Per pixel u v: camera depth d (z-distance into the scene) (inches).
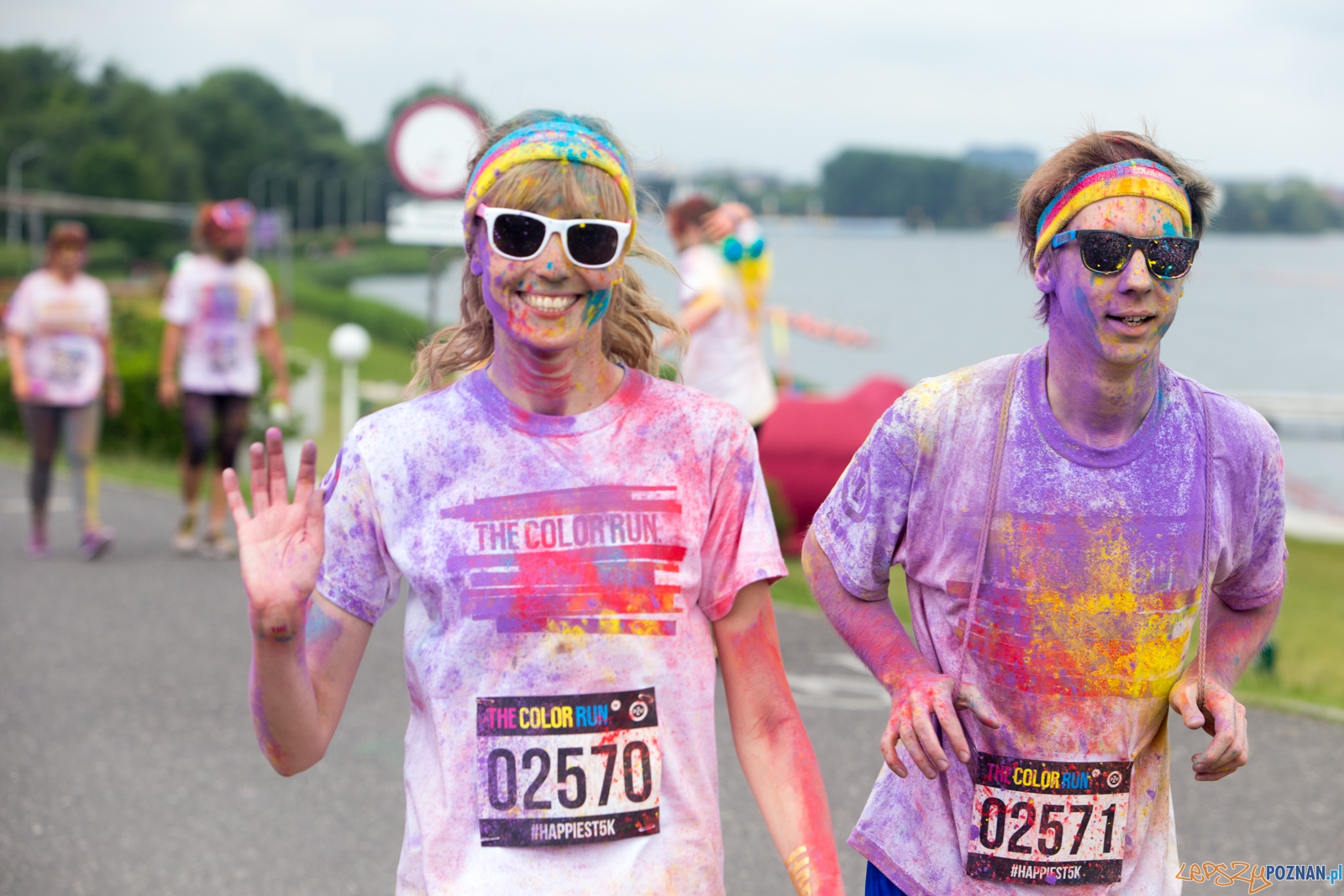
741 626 83.5
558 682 77.1
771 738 83.7
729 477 81.6
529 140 79.2
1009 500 87.5
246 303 329.7
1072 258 85.0
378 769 191.0
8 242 4421.8
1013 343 3196.4
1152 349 84.9
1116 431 87.0
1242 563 93.0
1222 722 85.9
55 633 261.6
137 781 185.2
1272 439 90.0
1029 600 87.5
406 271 5743.1
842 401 404.8
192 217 2778.1
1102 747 87.9
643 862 77.0
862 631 94.5
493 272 78.8
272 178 5984.3
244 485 370.0
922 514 90.8
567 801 76.9
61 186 4958.2
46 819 171.5
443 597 78.6
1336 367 3129.9
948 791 90.7
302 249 5836.6
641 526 78.8
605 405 80.8
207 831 168.6
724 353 243.0
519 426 79.8
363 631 83.5
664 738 78.0
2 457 549.6
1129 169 84.1
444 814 77.9
